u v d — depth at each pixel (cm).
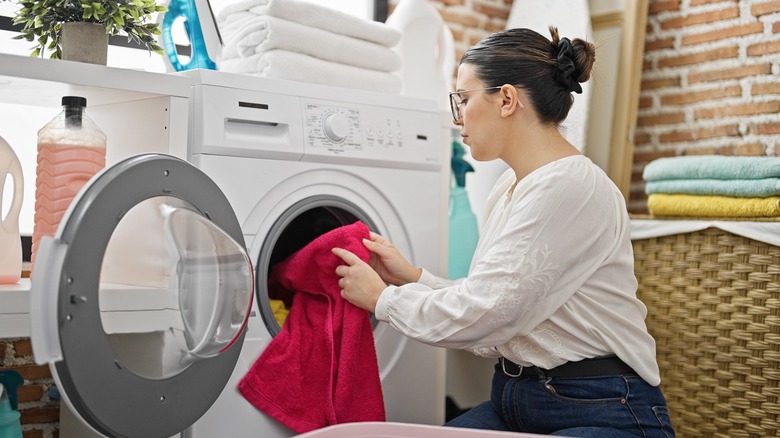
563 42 169
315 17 202
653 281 237
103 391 134
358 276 179
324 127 192
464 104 175
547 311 161
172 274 148
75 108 167
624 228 171
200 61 197
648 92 305
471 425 174
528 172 172
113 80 164
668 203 234
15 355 211
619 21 293
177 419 151
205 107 173
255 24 197
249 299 159
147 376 145
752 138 272
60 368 129
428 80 253
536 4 316
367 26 213
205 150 173
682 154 294
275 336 185
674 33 296
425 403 214
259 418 180
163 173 147
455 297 163
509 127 171
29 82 160
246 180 179
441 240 224
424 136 214
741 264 215
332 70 204
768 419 211
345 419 180
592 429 157
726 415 220
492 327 159
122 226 139
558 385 164
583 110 291
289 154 185
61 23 176
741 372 216
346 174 199
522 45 169
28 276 208
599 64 292
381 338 204
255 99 181
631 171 306
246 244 180
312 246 184
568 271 161
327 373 181
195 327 152
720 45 282
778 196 212
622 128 289
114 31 179
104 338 134
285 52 196
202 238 153
